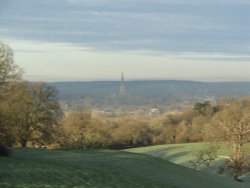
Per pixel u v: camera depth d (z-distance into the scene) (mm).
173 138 156125
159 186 39656
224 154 88500
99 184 33875
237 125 75812
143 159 55812
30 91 76312
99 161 49844
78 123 109625
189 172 55125
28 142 79875
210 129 81188
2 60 57875
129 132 149500
